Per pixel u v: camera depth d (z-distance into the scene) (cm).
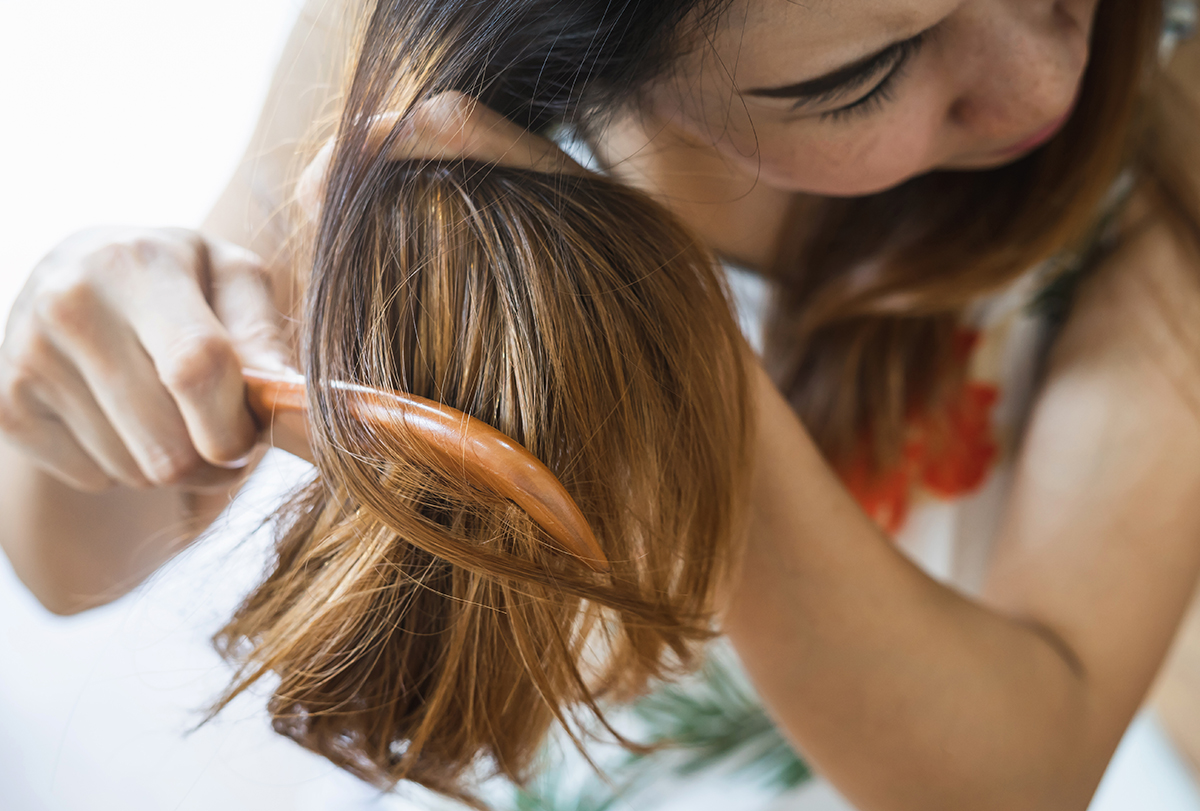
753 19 24
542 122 29
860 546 38
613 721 65
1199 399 47
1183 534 46
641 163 35
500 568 26
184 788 70
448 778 36
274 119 42
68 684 79
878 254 54
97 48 65
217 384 30
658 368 28
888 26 25
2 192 66
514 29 26
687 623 33
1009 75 29
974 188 52
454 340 26
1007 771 40
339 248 27
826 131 29
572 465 26
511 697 32
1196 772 87
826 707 39
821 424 61
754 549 37
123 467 34
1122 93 47
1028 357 60
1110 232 54
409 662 32
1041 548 48
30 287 32
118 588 44
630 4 25
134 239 32
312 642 31
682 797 66
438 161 27
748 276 57
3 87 65
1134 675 45
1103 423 48
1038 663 42
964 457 63
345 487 27
